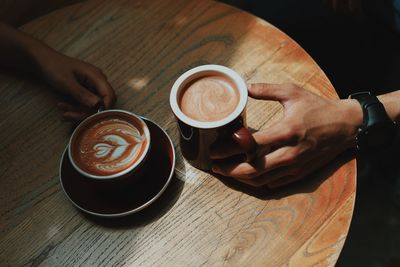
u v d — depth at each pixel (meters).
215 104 0.55
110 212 0.57
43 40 0.73
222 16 0.73
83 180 0.60
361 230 1.04
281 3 1.06
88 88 0.68
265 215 0.57
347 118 0.60
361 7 0.88
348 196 0.57
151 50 0.71
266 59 0.68
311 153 0.58
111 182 0.55
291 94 0.59
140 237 0.56
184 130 0.54
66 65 0.67
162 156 0.61
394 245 1.02
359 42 1.02
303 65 0.67
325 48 1.02
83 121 0.59
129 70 0.69
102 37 0.73
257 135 0.57
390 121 0.59
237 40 0.71
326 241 0.54
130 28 0.73
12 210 0.59
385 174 1.08
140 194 0.58
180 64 0.69
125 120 0.60
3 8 1.05
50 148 0.63
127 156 0.57
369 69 1.01
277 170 0.58
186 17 0.74
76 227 0.57
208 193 0.59
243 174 0.57
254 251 0.55
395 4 0.85
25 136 0.65
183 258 0.55
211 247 0.55
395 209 1.06
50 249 0.56
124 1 0.76
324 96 0.64
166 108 0.66
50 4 1.08
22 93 0.69
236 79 0.56
